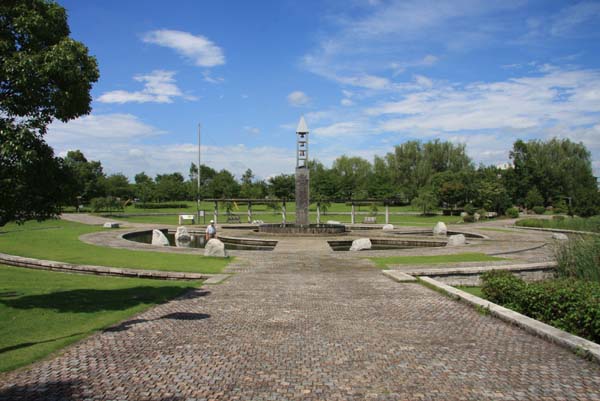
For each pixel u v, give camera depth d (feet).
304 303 33.99
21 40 27.25
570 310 26.20
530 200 221.05
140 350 22.04
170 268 51.19
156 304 33.04
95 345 22.76
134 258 59.72
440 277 48.88
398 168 273.54
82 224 129.18
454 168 260.01
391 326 27.20
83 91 28.94
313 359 20.98
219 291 38.86
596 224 95.09
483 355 21.65
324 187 265.13
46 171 27.89
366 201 153.17
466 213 181.37
